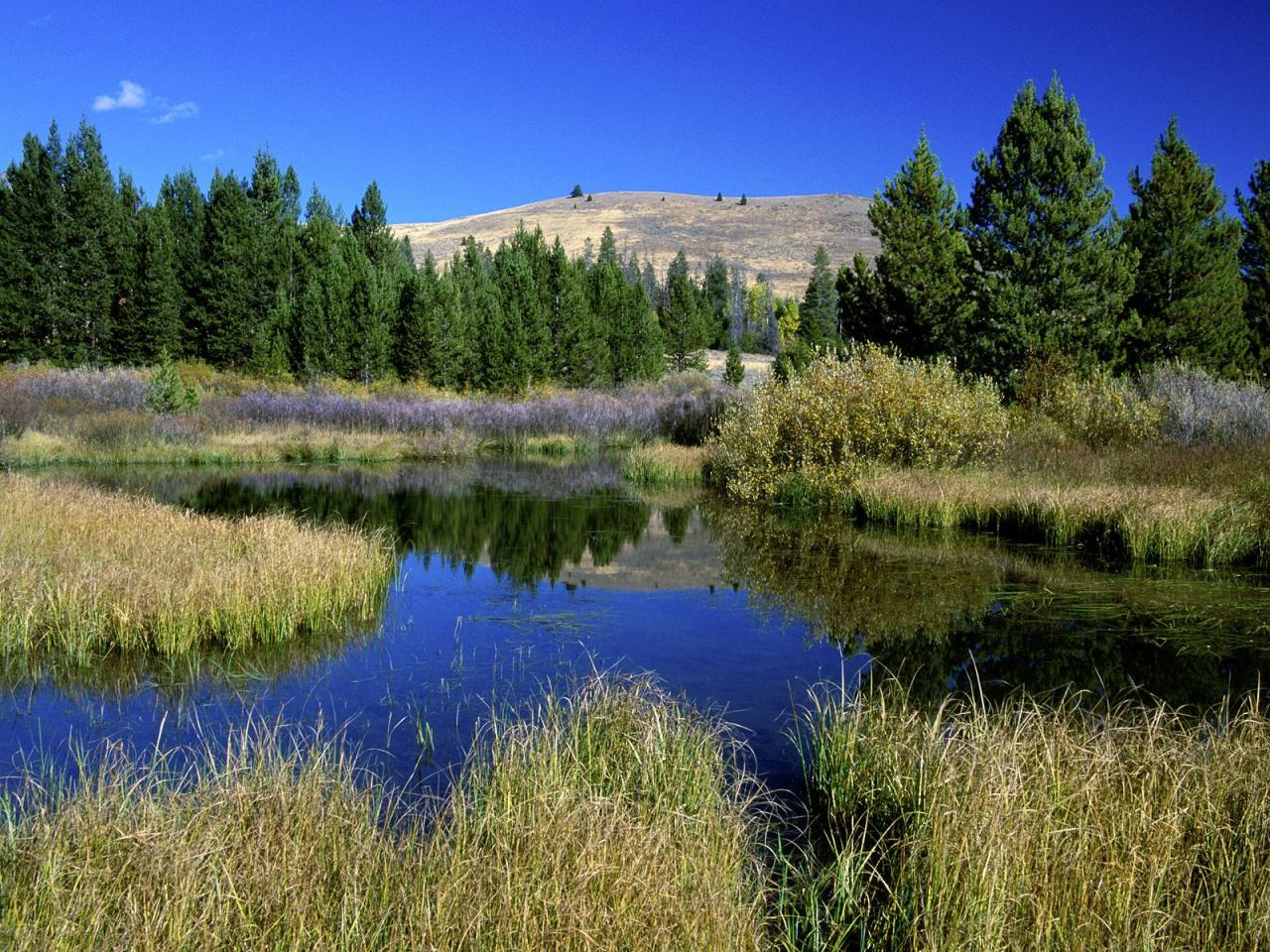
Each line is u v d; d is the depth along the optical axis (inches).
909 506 634.8
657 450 1021.8
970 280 959.6
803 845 186.2
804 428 764.6
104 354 1467.8
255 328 1545.3
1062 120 890.7
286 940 130.4
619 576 484.4
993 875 141.6
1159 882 145.8
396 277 1806.1
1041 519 568.1
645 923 132.4
